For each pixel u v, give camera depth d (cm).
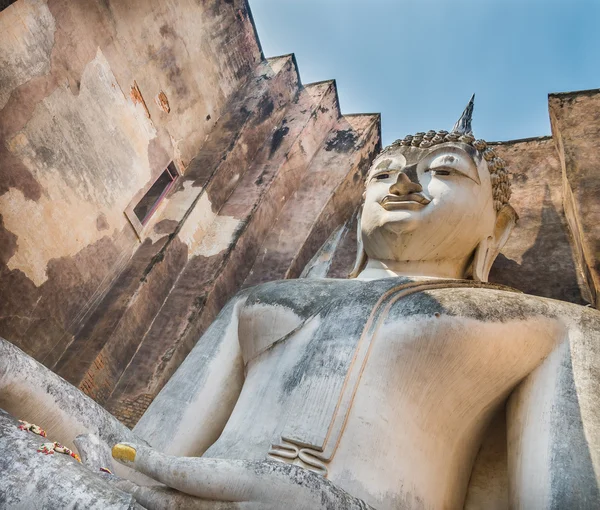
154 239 729
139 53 758
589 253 532
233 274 721
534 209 679
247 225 754
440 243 487
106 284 672
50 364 599
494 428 412
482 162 519
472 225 495
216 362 447
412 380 361
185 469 274
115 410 593
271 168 832
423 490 340
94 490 226
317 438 327
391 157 531
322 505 263
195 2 854
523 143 758
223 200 805
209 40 880
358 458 328
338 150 887
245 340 447
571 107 674
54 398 319
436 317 365
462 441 384
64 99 649
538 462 331
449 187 493
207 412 422
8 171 587
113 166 700
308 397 348
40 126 621
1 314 564
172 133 807
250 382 416
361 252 543
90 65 686
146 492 279
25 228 596
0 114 585
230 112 905
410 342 363
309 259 762
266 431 360
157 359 626
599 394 343
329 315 395
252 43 973
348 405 339
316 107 919
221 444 371
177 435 404
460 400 375
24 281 589
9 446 240
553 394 354
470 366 366
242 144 850
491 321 368
